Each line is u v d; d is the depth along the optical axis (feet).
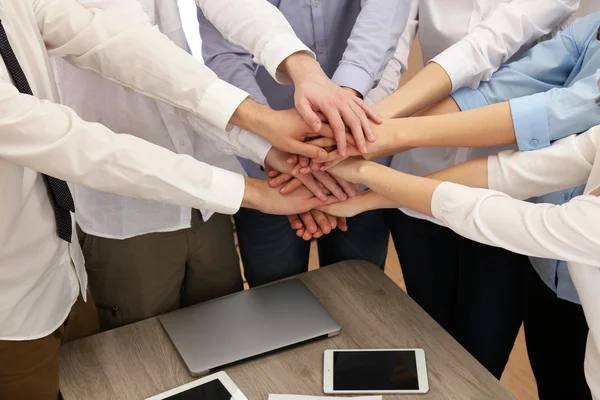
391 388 3.77
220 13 4.36
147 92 4.06
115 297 4.91
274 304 4.45
